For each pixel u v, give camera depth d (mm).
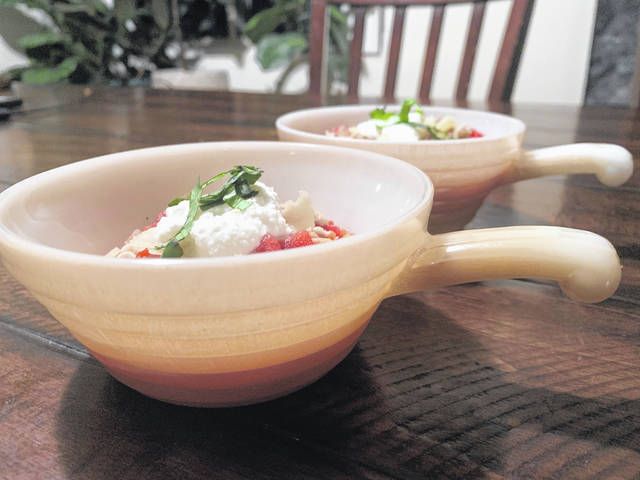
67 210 429
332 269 294
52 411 374
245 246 383
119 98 1695
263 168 512
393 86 1750
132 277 274
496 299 517
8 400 386
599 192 803
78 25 3229
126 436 352
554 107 1436
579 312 491
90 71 3334
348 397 384
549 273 353
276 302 290
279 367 335
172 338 299
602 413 365
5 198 370
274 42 3152
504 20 2943
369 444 344
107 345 324
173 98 1682
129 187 479
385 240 311
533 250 351
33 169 973
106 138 1185
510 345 444
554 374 406
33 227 388
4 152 1088
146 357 319
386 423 360
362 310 348
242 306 285
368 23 3203
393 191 447
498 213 735
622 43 2508
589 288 344
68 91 1812
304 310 303
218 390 340
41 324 480
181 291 275
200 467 329
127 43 3373
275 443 345
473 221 709
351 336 365
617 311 490
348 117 813
